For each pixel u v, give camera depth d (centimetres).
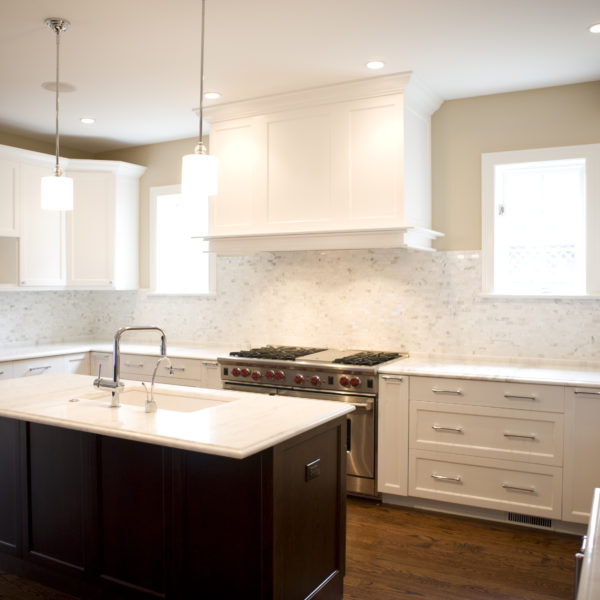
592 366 378
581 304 382
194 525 229
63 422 237
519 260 414
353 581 283
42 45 325
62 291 564
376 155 382
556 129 389
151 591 238
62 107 436
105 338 584
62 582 263
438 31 307
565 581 283
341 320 457
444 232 422
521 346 398
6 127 492
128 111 446
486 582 282
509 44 324
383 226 380
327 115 397
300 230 406
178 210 549
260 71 363
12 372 447
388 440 374
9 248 479
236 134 432
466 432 354
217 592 224
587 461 325
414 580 284
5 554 283
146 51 333
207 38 315
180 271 550
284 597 220
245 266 500
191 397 295
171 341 542
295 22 296
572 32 309
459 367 379
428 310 426
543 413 334
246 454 195
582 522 327
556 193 403
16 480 277
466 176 415
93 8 281
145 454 239
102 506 251
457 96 412
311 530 240
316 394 394
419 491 368
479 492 352
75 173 517
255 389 416
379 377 376
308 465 236
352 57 342
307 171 405
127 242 543
